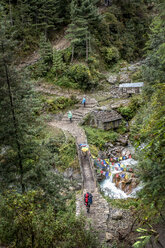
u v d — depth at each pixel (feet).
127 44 131.23
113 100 101.60
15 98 33.53
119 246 39.37
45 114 89.51
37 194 27.94
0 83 32.01
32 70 102.01
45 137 72.59
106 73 116.47
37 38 112.27
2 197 24.82
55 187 36.96
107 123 86.53
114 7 136.36
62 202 36.88
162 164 24.56
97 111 91.04
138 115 81.66
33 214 22.38
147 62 80.59
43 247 22.40
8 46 31.42
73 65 104.58
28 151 35.40
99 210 48.93
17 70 33.73
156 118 22.27
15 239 21.75
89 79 102.17
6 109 32.86
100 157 72.90
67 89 102.06
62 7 121.39
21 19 109.70
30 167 36.19
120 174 63.98
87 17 103.04
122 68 119.85
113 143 82.58
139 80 107.14
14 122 33.27
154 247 29.53
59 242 24.13
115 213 48.14
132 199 55.11
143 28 140.36
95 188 56.13
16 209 22.67
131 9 140.67
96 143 77.71
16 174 35.42
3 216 22.49
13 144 34.22
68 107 96.48
